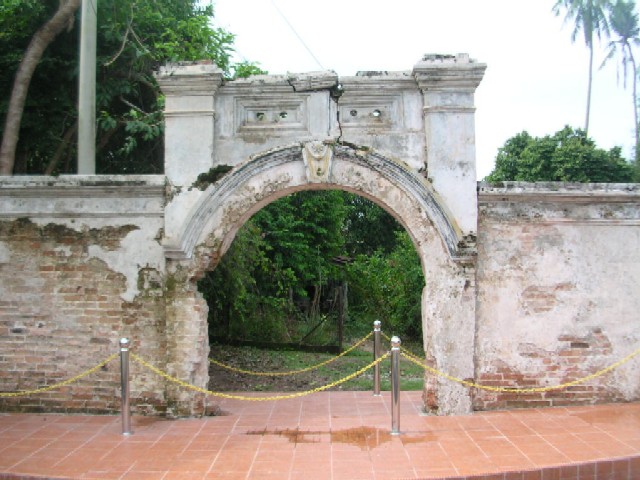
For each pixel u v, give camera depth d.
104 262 6.66
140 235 6.63
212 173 6.55
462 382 6.36
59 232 6.70
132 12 9.90
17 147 10.86
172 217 6.54
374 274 15.64
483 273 6.55
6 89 9.93
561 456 5.04
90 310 6.65
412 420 6.24
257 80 6.60
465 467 4.83
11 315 6.73
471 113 6.53
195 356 6.46
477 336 6.51
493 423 6.02
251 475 4.75
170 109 6.61
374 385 7.66
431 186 6.42
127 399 5.90
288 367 10.63
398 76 6.57
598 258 6.62
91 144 8.23
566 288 6.59
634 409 6.36
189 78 6.51
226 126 6.65
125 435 5.83
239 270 11.28
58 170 11.71
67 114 10.45
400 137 6.55
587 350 6.57
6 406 6.70
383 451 5.27
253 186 6.54
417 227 6.44
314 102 6.62
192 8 12.14
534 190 6.49
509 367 6.52
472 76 6.43
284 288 14.77
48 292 6.70
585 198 6.56
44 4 9.78
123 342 5.93
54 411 6.66
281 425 6.19
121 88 10.69
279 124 6.67
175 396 6.47
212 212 6.54
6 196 6.71
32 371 6.69
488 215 6.58
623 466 4.93
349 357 11.81
